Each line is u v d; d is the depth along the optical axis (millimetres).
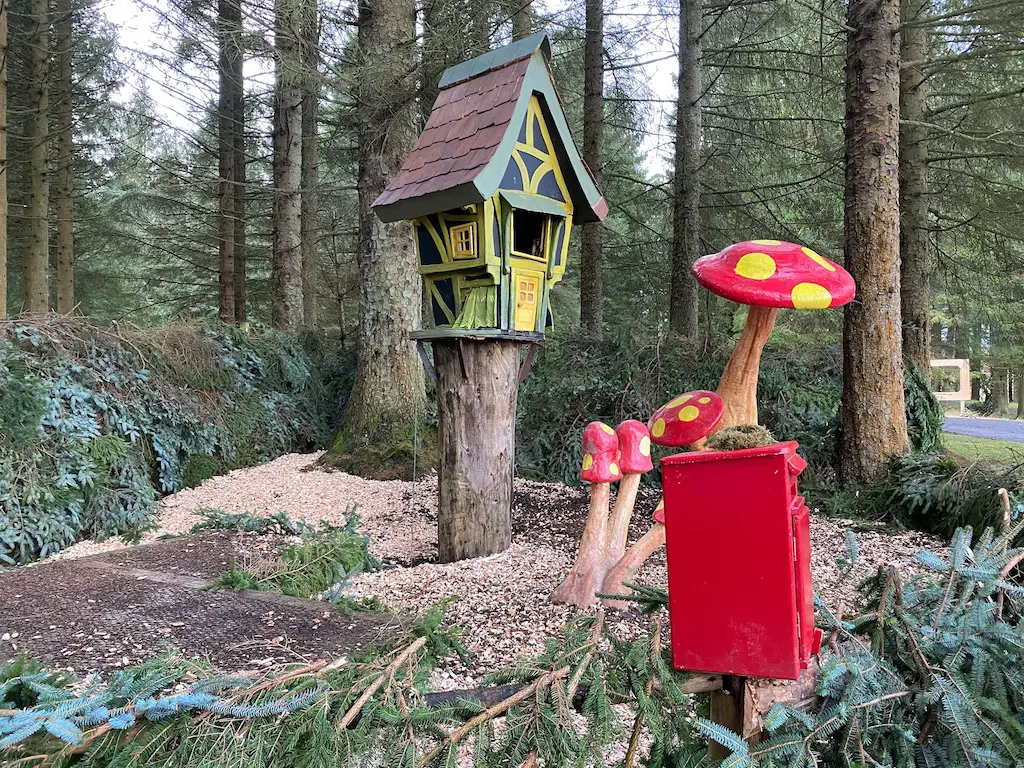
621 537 3361
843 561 1397
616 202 11797
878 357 5281
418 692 1033
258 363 8125
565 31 9953
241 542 4406
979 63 7301
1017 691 1191
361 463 6941
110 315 14000
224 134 12195
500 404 4223
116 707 965
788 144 10055
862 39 5270
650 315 14367
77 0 9336
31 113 9172
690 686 1125
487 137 3764
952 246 9742
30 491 4625
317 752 911
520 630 2920
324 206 13727
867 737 1122
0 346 5086
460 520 4215
